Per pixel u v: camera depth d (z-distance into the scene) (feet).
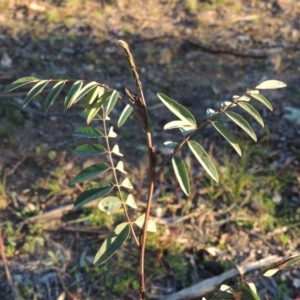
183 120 0.93
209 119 0.94
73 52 2.78
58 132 2.33
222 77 2.69
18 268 1.78
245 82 2.67
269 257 1.85
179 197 2.03
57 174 2.11
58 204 2.00
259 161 2.20
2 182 2.08
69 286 1.74
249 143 2.28
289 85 2.64
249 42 2.93
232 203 2.01
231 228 1.94
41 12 3.03
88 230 1.91
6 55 2.73
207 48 2.86
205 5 3.18
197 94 2.57
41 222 1.93
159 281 1.77
